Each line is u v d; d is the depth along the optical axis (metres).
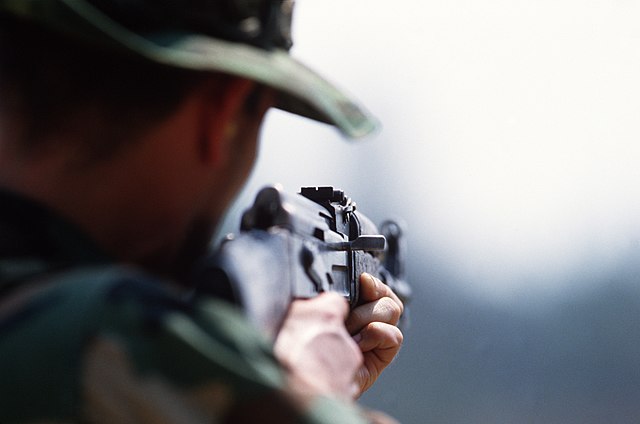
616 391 28.64
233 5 2.99
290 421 2.67
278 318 3.69
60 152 2.95
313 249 4.25
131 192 2.99
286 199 4.09
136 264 3.07
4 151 2.96
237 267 3.39
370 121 3.16
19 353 2.71
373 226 5.47
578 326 29.12
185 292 3.25
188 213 3.09
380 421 2.98
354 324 5.04
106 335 2.70
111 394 2.67
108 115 2.95
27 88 2.95
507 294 30.36
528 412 28.52
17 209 2.93
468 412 28.50
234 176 3.13
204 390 2.68
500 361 29.09
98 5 2.92
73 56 2.93
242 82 3.05
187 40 2.93
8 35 2.95
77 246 2.95
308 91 3.03
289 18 3.17
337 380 3.57
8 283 2.85
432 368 29.38
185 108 3.00
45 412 2.68
